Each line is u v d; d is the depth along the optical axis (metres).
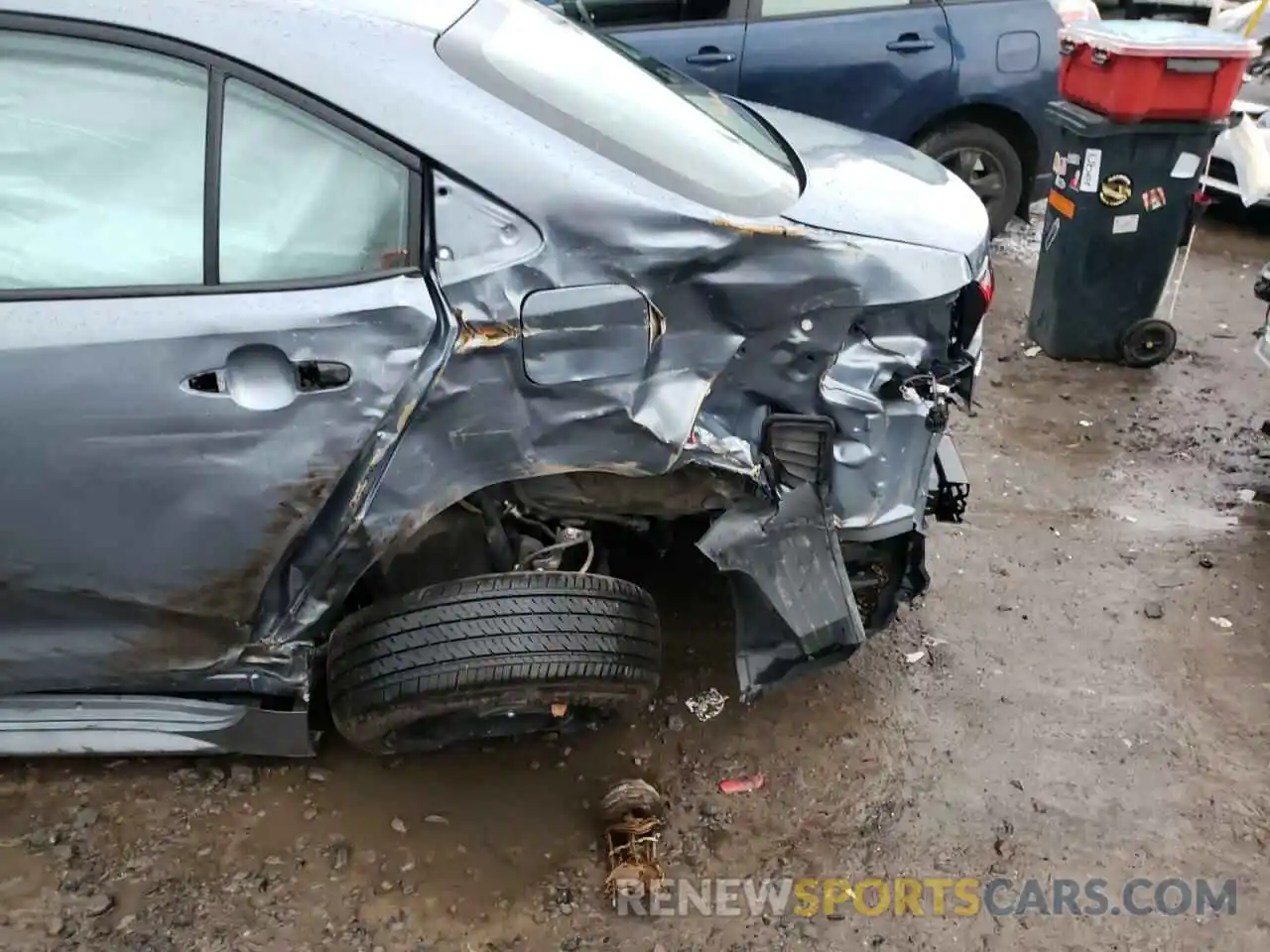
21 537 2.02
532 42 2.26
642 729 2.66
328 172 1.98
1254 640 3.04
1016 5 5.40
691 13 5.12
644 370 2.07
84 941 2.08
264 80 1.94
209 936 2.10
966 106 5.47
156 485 1.99
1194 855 2.37
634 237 2.01
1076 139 4.36
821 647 2.33
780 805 2.46
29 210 1.98
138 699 2.30
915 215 2.35
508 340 1.99
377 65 1.98
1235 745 2.67
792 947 2.14
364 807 2.41
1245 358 4.80
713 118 2.52
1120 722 2.73
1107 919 2.22
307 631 2.18
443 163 1.96
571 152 2.04
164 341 1.92
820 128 3.02
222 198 1.97
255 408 1.96
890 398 2.35
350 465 2.01
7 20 1.91
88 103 1.96
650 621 2.25
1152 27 4.34
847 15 5.21
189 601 2.10
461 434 2.03
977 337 2.62
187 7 1.93
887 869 2.32
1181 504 3.69
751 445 2.26
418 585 2.30
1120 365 4.71
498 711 2.16
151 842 2.29
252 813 2.38
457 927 2.14
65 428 1.94
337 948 2.09
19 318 1.92
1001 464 3.91
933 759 2.60
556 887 2.24
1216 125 4.23
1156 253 4.46
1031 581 3.26
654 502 2.32
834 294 2.15
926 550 3.36
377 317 1.95
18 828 2.30
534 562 2.35
